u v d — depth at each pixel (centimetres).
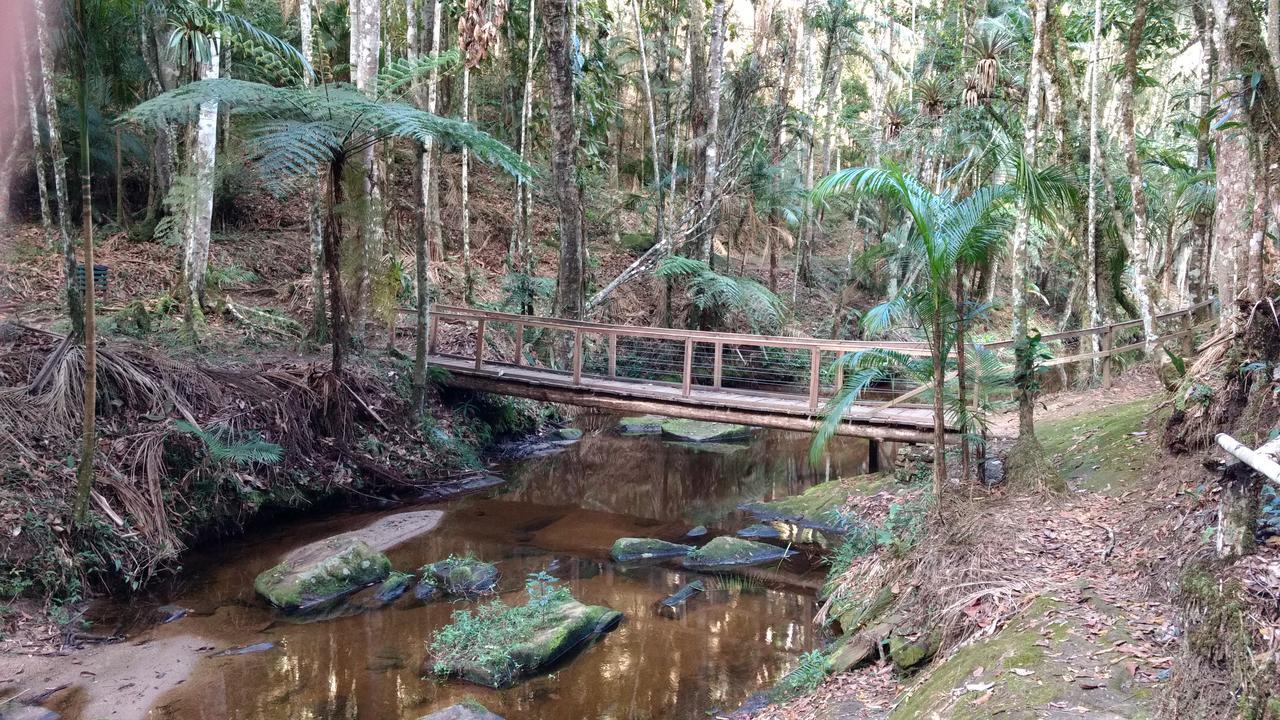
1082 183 1061
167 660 518
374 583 655
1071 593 424
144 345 866
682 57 1809
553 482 1012
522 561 722
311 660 525
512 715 455
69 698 465
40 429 645
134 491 661
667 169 1819
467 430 1088
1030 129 694
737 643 550
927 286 588
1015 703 329
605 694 479
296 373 906
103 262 1145
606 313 1664
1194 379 561
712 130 1450
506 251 1798
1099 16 995
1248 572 306
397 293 1077
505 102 1791
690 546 756
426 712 459
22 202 1173
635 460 1140
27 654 502
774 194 1623
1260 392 415
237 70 1302
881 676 452
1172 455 561
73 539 596
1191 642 294
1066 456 704
